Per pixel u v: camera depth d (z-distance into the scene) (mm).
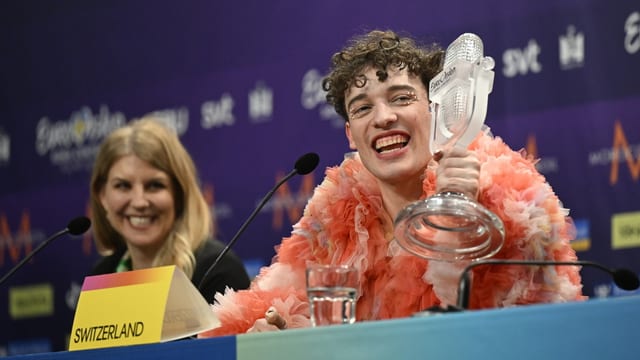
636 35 6730
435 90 4070
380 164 4508
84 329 4090
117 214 6430
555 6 7031
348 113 4668
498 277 4160
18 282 9258
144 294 4008
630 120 6719
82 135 9148
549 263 3504
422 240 3992
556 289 4082
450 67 4008
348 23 7879
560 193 6918
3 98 9586
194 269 6137
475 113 3889
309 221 4848
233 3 8453
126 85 8984
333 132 7855
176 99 8695
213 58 8539
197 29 8641
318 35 8016
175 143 6488
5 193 9453
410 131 4469
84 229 5020
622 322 2760
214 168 8422
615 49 6801
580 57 6918
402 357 2969
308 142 7977
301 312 4559
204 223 6410
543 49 7055
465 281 3479
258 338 3221
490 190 4215
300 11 8109
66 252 9055
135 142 6410
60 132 9266
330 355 3072
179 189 6453
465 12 7383
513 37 7180
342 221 4766
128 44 9008
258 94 8266
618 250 6711
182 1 8742
